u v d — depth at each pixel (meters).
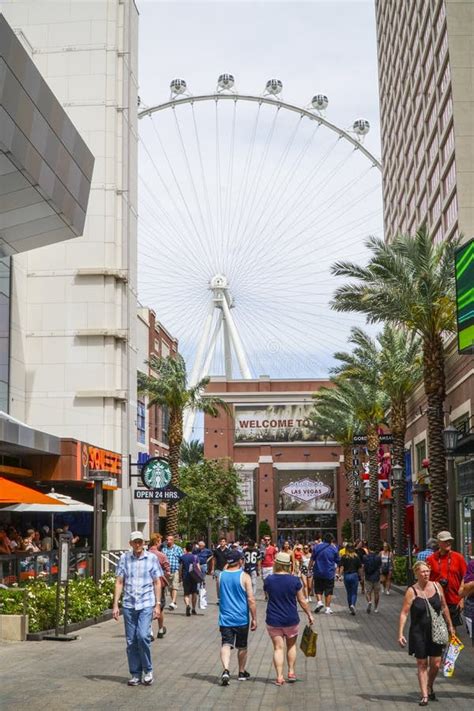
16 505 28.19
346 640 19.39
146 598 13.14
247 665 15.55
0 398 40.56
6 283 41.81
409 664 15.57
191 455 107.00
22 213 26.27
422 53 57.56
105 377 44.22
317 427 79.50
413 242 34.31
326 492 98.06
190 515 74.62
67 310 44.69
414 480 56.00
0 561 20.59
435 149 52.56
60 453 37.38
